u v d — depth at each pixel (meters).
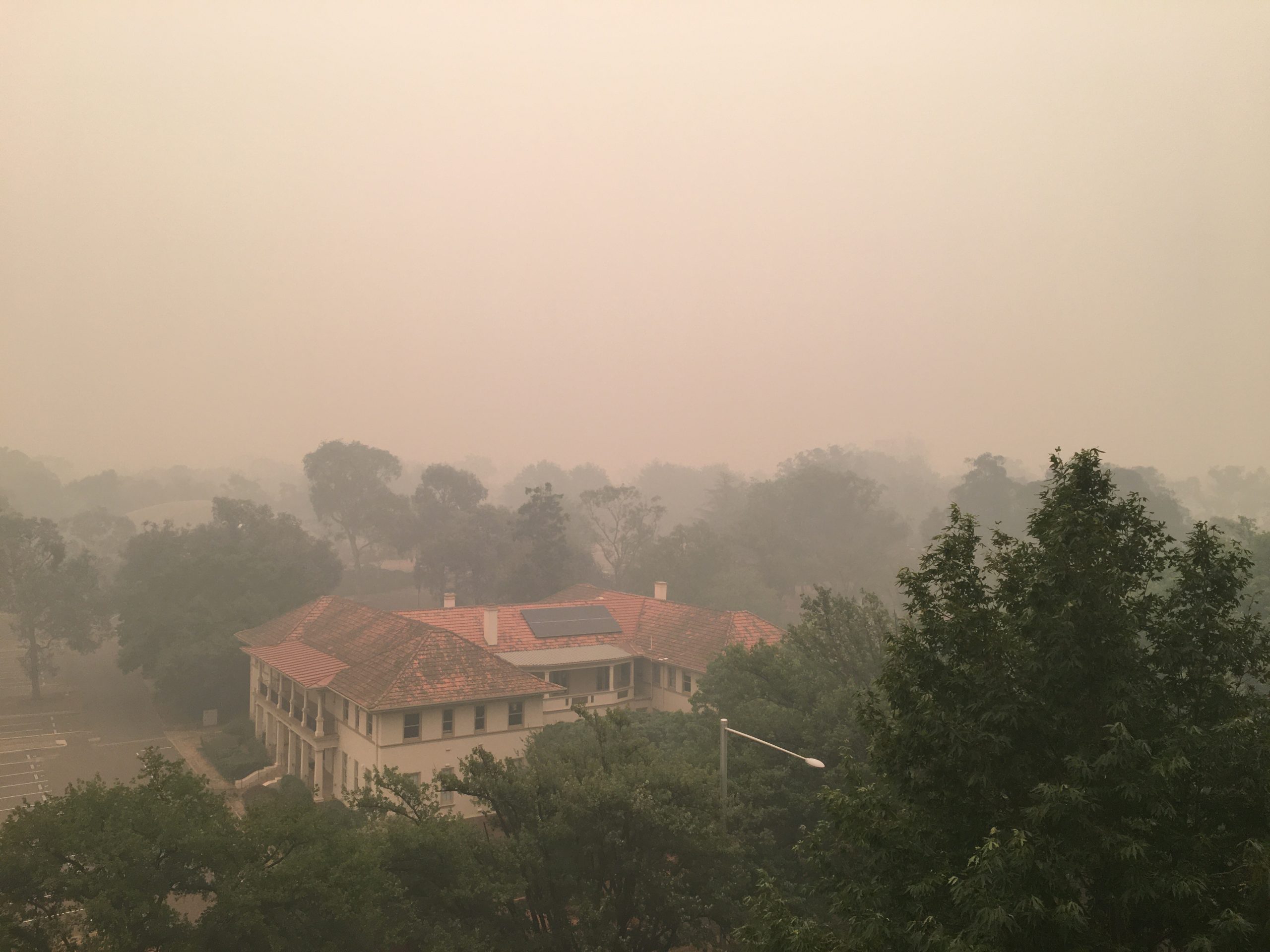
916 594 15.38
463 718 39.50
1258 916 10.61
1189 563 14.49
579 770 24.59
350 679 41.34
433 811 22.75
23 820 18.88
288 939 18.95
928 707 13.69
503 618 53.47
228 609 62.81
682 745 33.09
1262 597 38.69
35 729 57.97
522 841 21.42
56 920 18.53
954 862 13.37
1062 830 12.34
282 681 48.12
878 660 29.23
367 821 29.27
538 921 21.84
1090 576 13.12
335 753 42.53
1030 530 14.75
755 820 23.47
